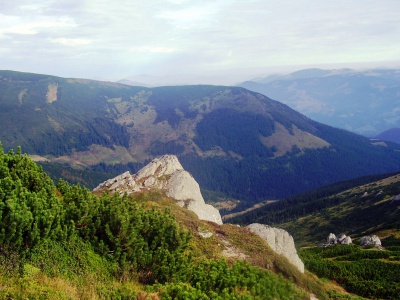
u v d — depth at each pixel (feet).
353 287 134.82
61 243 49.60
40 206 48.42
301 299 69.00
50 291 38.22
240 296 50.01
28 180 58.54
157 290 46.65
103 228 56.39
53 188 64.69
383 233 364.38
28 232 44.34
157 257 55.83
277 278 66.85
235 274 58.65
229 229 110.52
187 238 63.41
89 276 46.26
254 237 106.01
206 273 57.36
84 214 56.03
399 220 400.47
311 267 146.10
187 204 143.64
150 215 65.10
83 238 54.08
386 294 129.80
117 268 51.55
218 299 47.52
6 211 43.80
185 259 58.70
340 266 157.99
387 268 165.78
